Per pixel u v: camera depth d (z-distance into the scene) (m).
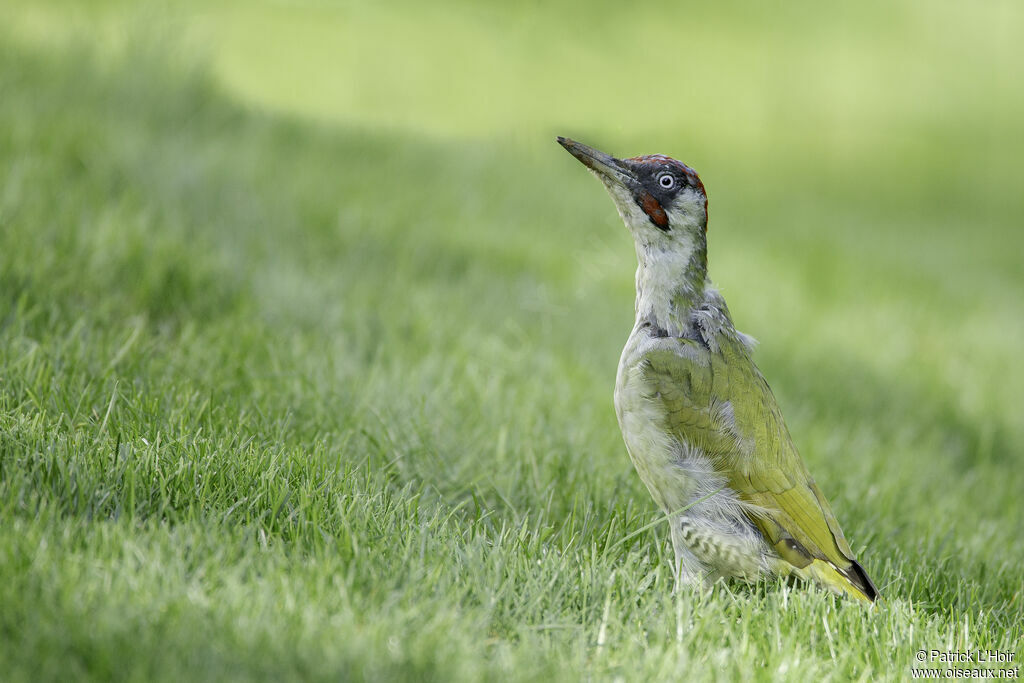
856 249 22.55
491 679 5.31
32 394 7.44
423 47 26.64
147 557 5.60
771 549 7.39
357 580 5.92
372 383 9.54
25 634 4.88
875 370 15.30
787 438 7.77
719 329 7.90
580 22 29.50
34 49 17.19
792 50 40.44
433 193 17.27
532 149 21.41
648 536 7.97
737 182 27.52
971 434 14.13
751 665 5.92
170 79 17.56
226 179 14.41
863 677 5.96
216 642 5.07
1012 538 9.96
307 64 24.34
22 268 9.46
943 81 42.81
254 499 6.57
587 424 10.02
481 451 8.91
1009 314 20.75
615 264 16.56
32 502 5.95
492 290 13.70
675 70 31.84
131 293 10.30
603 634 6.04
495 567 6.39
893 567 8.29
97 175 12.77
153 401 7.80
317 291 11.66
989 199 32.75
